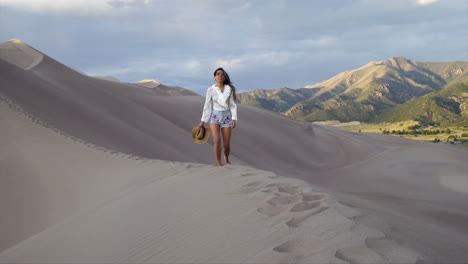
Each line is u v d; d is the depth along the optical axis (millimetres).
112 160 10078
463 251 2428
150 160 9320
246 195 3971
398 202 14750
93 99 31250
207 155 27438
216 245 2895
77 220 6078
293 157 37969
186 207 4293
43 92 23469
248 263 2312
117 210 5473
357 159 40594
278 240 2518
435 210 12500
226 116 6082
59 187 8844
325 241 2291
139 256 3367
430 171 25688
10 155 11258
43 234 6094
